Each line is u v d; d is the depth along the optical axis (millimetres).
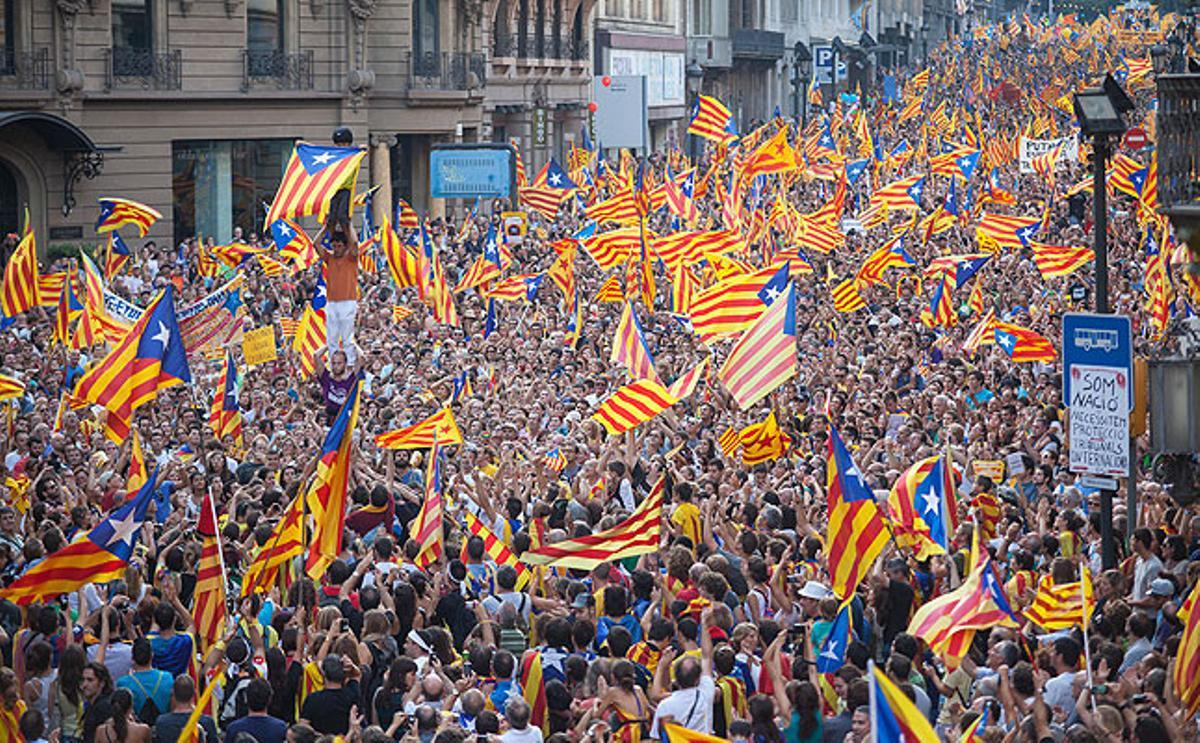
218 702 44875
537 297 130625
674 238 105688
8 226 164000
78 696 43062
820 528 60844
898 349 99438
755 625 45781
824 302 119125
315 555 51781
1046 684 42875
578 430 77812
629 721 41344
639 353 72938
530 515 61312
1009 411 79750
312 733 39031
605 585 51625
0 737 39375
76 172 166625
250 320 110000
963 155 158750
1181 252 78062
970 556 53812
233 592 53188
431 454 54312
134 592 51188
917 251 148000
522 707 39594
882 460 72688
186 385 85250
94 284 87500
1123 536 60750
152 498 60750
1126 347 53438
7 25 162625
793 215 130000
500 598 51000
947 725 44406
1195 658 40188
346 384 82000
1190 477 54969
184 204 183125
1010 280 126062
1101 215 56500
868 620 50156
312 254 126000
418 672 44469
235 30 185500
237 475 69188
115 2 173125
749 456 68312
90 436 79438
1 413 80000
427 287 110000
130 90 173500
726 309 80562
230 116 185375
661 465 65938
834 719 40562
